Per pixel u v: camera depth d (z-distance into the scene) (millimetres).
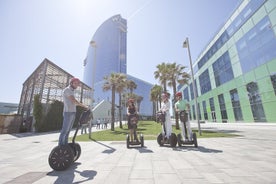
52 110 19375
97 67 110375
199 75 30688
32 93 20562
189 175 2586
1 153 5188
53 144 7520
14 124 16859
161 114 5730
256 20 15445
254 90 16188
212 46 24984
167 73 18297
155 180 2398
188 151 4668
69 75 23562
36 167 3375
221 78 22578
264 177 2400
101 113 42875
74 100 3471
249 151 4508
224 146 5445
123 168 3113
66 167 3029
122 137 10016
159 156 4086
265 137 7762
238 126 16922
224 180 2311
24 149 6035
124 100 44281
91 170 3029
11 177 2695
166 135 5617
